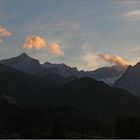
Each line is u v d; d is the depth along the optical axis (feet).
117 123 572.92
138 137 555.28
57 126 561.84
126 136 557.74
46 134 597.93
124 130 558.97
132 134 556.51
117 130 568.41
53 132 557.74
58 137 555.28
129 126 560.20
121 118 571.28
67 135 609.01
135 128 558.97
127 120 566.36
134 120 568.82
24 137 583.58
